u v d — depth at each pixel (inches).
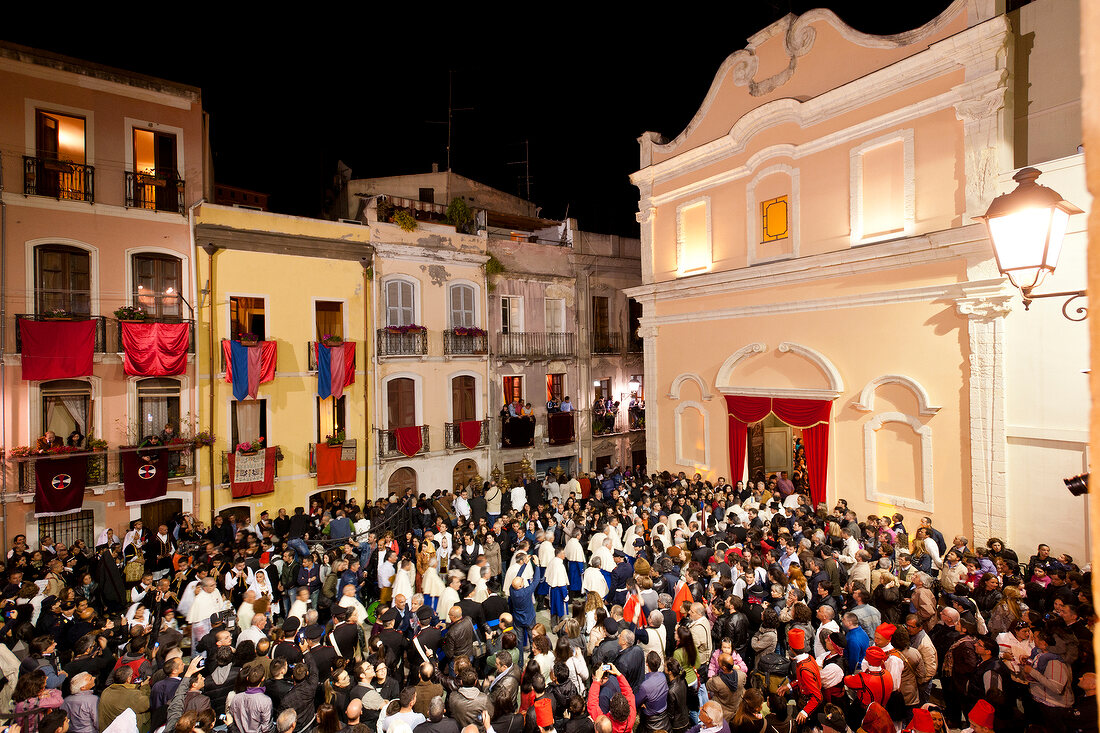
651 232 898.1
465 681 278.7
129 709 276.1
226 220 731.4
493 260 953.5
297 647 329.1
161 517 680.4
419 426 868.0
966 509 544.4
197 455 697.6
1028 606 359.3
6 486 597.0
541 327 1027.9
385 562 482.6
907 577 406.3
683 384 844.6
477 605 401.7
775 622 315.9
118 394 660.1
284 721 246.4
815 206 677.9
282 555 517.0
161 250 689.6
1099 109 41.9
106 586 496.7
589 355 1079.6
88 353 629.0
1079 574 385.1
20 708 278.1
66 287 640.4
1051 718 251.0
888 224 613.6
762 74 737.6
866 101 628.1
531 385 1005.2
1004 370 518.0
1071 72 505.0
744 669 296.5
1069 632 280.7
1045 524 495.5
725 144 776.3
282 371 765.3
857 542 473.1
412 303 880.9
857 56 636.7
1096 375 40.8
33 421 613.0
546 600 550.6
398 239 860.6
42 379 606.5
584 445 1061.8
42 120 630.5
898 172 605.0
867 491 623.8
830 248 664.4
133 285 676.7
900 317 593.9
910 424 585.6
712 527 519.8
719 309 783.1
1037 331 501.0
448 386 906.7
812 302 671.8
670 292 847.1
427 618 366.3
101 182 659.4
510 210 1208.8
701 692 310.3
